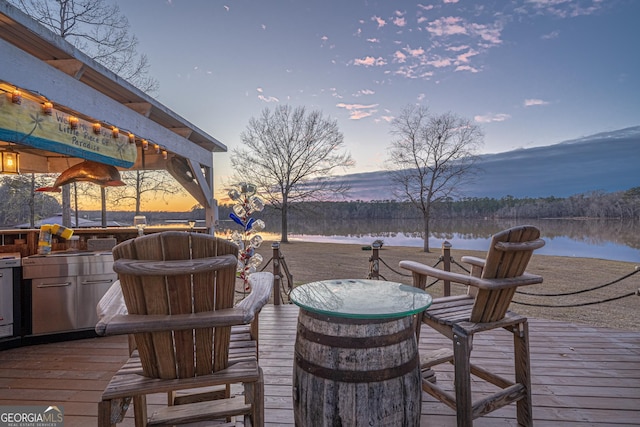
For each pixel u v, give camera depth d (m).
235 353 1.47
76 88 2.69
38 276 3.28
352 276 8.97
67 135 2.74
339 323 1.41
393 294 1.73
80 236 4.16
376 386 1.36
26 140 2.29
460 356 1.72
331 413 1.37
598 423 1.95
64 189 9.91
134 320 1.10
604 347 3.13
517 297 7.02
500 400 1.79
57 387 2.41
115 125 3.31
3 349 3.13
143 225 4.60
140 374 1.28
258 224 1.94
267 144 20.02
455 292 7.50
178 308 1.16
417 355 1.52
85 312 3.45
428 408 2.12
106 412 1.17
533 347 3.13
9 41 2.28
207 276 1.16
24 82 2.12
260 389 1.30
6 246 3.61
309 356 1.46
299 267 10.51
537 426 1.92
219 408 1.76
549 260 12.49
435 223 30.62
